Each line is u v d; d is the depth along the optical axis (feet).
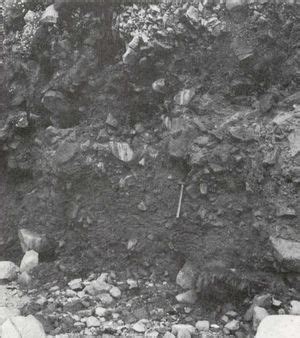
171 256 19.80
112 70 22.68
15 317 16.71
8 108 24.26
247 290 17.61
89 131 22.34
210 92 21.25
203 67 21.53
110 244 20.59
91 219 21.17
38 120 23.73
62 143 22.08
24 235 21.79
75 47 23.50
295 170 18.40
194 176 19.81
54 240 21.52
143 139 21.86
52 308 17.90
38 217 22.27
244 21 21.43
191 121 20.65
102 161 21.65
